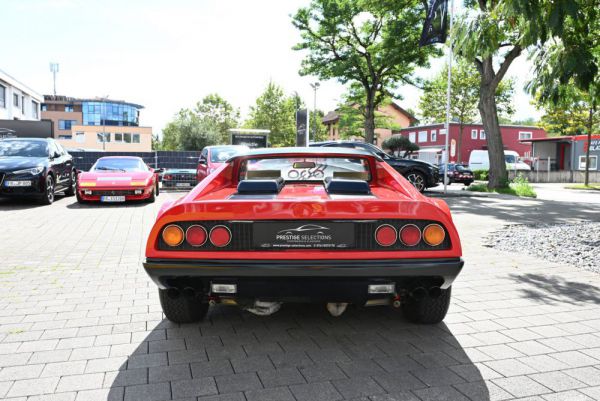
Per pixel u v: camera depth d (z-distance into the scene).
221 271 2.86
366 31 27.88
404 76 29.48
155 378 2.77
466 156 47.34
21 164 11.53
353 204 2.88
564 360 3.02
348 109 42.22
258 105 62.34
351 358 3.05
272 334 3.46
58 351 3.16
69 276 5.10
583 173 35.00
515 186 17.34
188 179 18.11
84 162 21.28
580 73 5.86
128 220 9.34
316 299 2.98
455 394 2.59
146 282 4.87
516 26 6.51
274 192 3.60
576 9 5.27
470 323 3.69
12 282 4.84
